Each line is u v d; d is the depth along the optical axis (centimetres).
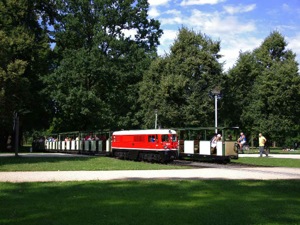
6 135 5509
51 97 5053
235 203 1099
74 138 5003
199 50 4438
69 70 5166
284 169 2456
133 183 1562
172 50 4550
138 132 3522
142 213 947
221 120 5472
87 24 5547
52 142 5756
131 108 5388
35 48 4731
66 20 5403
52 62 5494
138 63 5425
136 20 5628
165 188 1401
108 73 5284
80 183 1556
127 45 5566
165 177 1880
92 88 5459
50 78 5088
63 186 1452
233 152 3081
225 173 2128
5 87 2997
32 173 2030
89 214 936
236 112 5375
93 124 5381
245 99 5381
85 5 5400
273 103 4491
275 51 5181
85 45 5600
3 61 3067
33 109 5175
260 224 844
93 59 5138
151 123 4591
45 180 1700
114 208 1012
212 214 937
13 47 4434
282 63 4822
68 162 2842
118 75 5334
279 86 4456
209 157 3209
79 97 4953
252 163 2902
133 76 5462
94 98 4997
